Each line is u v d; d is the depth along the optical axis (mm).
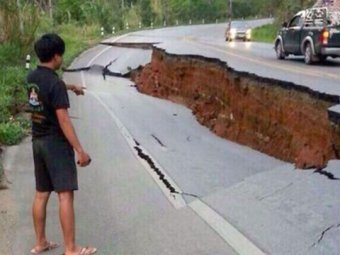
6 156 10406
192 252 5840
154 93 24766
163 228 6582
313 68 18297
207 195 7883
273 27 53812
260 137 13977
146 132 14617
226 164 10805
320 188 7215
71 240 5660
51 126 5449
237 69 16750
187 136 14836
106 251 5961
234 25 51250
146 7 83938
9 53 23172
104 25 64750
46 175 5680
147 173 9469
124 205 7535
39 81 5367
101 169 9672
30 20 25656
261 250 5730
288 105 12992
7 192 8156
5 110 13844
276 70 16672
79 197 7918
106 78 29875
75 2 62250
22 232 6562
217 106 17734
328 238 5777
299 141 12039
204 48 28688
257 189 7660
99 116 16672
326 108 11266
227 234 6238
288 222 6340
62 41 5457
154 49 28594
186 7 92625
